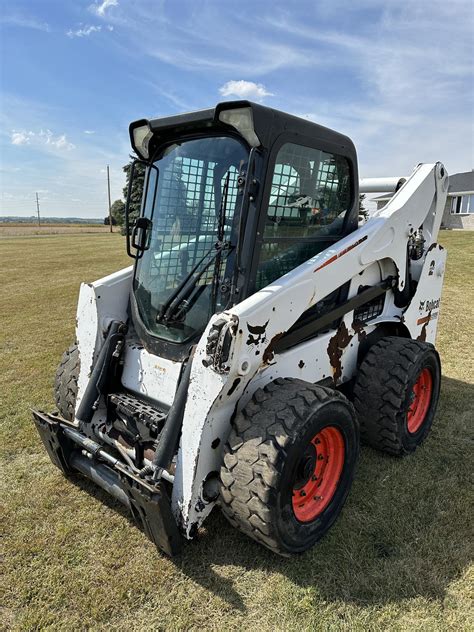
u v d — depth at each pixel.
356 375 3.48
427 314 4.24
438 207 4.13
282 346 2.64
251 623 2.14
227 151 2.57
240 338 2.24
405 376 3.25
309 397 2.40
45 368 5.57
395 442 3.31
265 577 2.38
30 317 8.44
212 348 2.24
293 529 2.38
